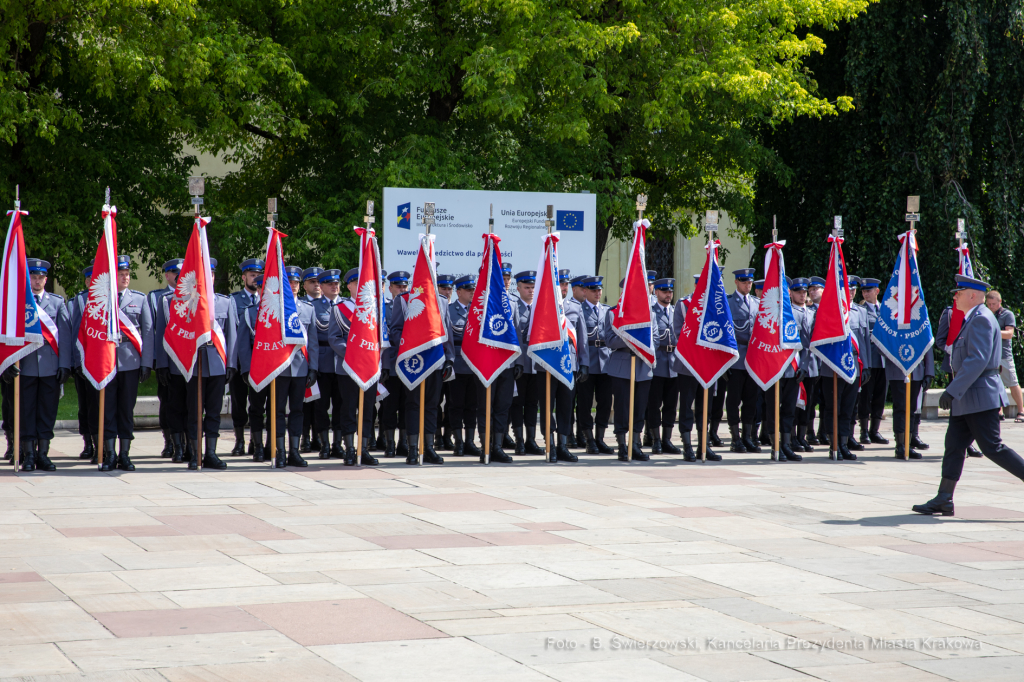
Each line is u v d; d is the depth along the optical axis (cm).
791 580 607
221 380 1098
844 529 771
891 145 2009
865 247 1991
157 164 2003
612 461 1192
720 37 1938
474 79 1792
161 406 1198
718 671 443
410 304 1135
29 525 754
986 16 1888
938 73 1984
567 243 1573
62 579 592
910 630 508
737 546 703
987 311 835
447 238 1519
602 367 1269
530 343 1160
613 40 1825
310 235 1927
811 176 2155
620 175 2167
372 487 959
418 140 1889
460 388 1237
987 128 1962
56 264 1941
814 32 2156
